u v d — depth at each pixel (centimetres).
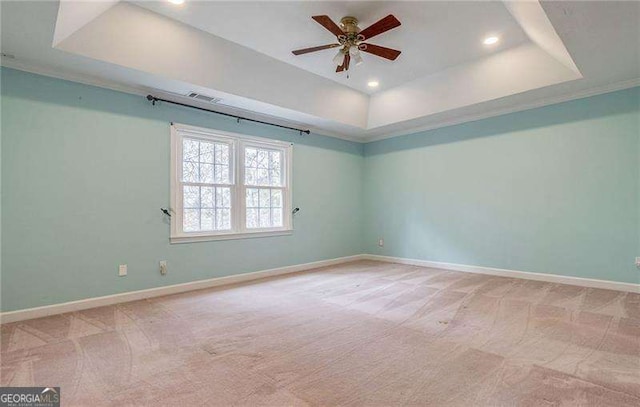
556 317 285
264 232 476
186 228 402
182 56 328
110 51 293
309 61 388
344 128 550
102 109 341
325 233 568
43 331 264
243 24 310
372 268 534
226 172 443
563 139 405
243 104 418
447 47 358
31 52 278
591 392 171
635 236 358
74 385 183
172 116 391
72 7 231
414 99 474
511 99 412
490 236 471
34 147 302
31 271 299
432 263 538
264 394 173
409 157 568
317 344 236
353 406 162
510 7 276
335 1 274
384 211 607
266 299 355
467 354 218
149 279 368
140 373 196
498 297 352
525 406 160
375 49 305
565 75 350
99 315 304
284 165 509
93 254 332
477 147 484
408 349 227
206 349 229
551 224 416
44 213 306
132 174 359
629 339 236
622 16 226
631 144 360
